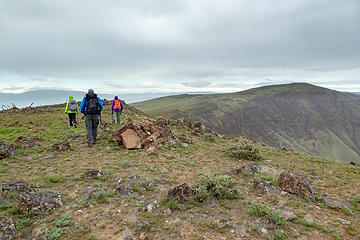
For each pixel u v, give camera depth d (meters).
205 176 7.43
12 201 5.50
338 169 11.45
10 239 4.11
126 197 6.11
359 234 4.57
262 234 4.41
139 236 4.33
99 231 4.51
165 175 8.48
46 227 4.52
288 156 14.51
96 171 7.92
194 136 18.42
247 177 8.24
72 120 19.31
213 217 5.11
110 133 16.14
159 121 18.25
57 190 6.61
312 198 6.43
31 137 13.77
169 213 5.23
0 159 9.59
